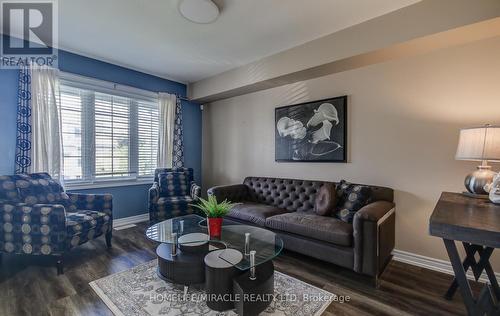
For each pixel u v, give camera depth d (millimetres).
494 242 1099
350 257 2107
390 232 2365
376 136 2734
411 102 2506
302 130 3303
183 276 1863
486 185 1820
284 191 3283
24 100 2744
